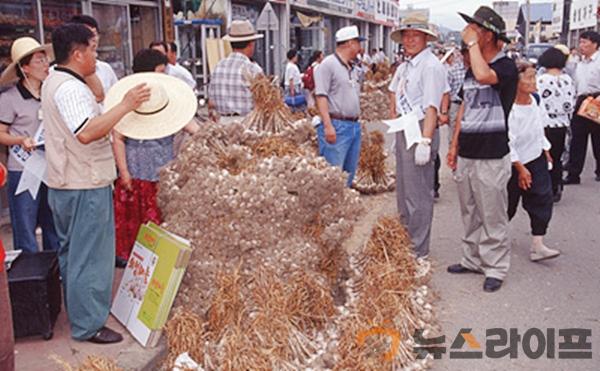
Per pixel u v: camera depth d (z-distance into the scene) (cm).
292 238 425
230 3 1819
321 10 2694
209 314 395
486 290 516
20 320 395
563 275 554
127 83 413
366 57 2273
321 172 423
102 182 381
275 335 368
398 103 548
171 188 429
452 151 547
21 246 491
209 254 408
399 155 556
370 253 489
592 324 456
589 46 873
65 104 359
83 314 394
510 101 496
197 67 1661
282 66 2283
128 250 533
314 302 411
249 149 456
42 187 493
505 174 508
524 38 4462
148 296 402
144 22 1076
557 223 716
